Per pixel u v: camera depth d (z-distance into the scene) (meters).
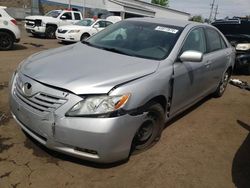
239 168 3.93
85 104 3.12
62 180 3.30
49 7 35.19
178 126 5.03
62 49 4.46
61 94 3.19
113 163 3.68
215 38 5.98
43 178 3.31
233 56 6.88
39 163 3.56
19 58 9.78
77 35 15.86
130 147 3.46
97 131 3.10
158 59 4.12
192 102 5.22
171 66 4.12
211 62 5.46
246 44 9.38
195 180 3.57
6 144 3.89
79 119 3.10
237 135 4.97
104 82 3.27
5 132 4.20
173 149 4.21
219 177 3.69
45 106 3.25
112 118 3.14
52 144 3.28
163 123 4.17
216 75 6.00
